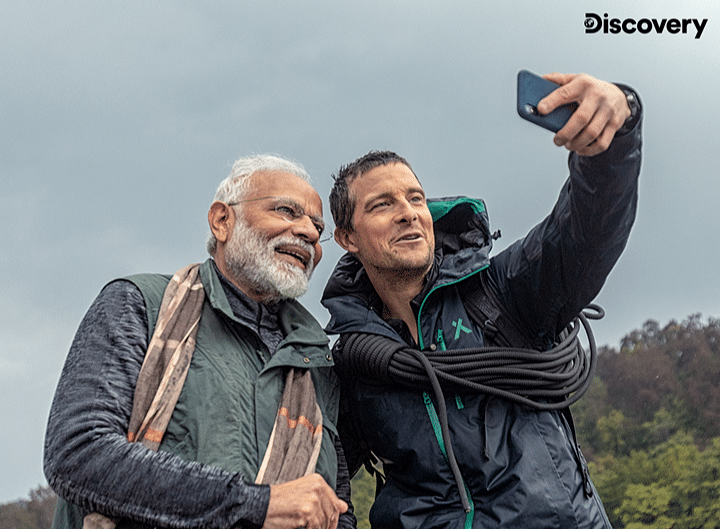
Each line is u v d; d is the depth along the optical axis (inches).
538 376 86.4
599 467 1290.6
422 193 94.6
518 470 82.4
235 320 81.7
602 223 78.1
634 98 72.9
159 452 67.9
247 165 93.0
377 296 97.3
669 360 1434.5
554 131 69.9
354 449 95.8
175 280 83.2
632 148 73.5
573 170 77.7
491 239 94.8
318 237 90.6
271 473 72.6
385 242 91.0
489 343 90.0
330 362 86.5
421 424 87.4
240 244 88.0
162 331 77.1
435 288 90.4
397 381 88.4
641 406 1358.3
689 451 1218.0
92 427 68.2
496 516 81.0
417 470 86.4
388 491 89.9
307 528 67.3
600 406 1419.8
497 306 90.4
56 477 66.6
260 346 83.4
